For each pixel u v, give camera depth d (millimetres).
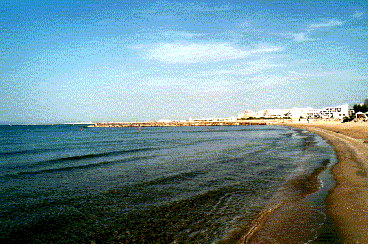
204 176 14664
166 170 16703
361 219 7254
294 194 10508
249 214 8508
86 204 10133
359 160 17812
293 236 6492
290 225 7199
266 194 10812
